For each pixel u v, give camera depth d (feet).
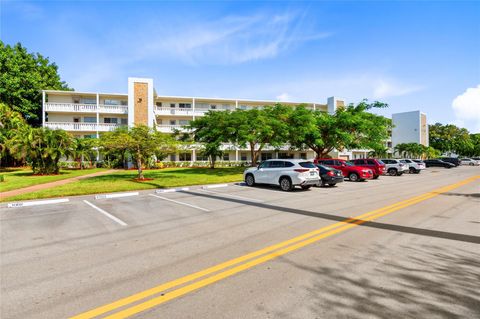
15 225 23.50
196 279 12.92
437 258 15.56
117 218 25.94
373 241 18.66
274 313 10.02
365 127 83.97
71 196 40.24
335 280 12.75
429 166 157.69
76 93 124.47
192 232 21.06
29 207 31.91
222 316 9.84
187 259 15.48
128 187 48.39
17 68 121.08
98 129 121.49
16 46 128.77
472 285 12.31
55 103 120.16
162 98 142.41
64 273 13.69
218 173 83.05
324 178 51.60
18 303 10.82
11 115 98.27
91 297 11.27
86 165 114.93
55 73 142.72
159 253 16.49
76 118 127.95
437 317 9.78
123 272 13.78
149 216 26.76
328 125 87.76
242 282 12.59
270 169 48.93
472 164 195.00
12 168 107.96
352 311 10.16
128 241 18.89
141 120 122.01
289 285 12.27
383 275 13.30
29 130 78.84
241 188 49.39
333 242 18.43
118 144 58.90
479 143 258.78
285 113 80.69
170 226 22.90
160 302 10.86
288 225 23.04
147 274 13.51
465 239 19.12
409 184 59.06
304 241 18.63
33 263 15.02
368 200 36.29
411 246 17.62
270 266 14.43
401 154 196.65
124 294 11.51
